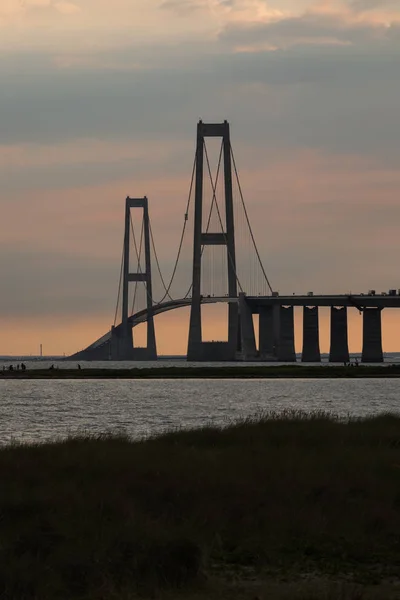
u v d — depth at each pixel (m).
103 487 85.44
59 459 101.38
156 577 62.53
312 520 77.31
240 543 72.75
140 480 89.12
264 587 63.12
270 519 77.62
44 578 60.16
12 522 72.62
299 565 68.12
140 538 66.94
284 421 146.88
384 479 94.00
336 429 136.12
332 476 92.75
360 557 70.12
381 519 78.50
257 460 102.06
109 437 128.50
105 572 62.16
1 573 60.00
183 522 74.94
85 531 69.56
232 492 85.38
